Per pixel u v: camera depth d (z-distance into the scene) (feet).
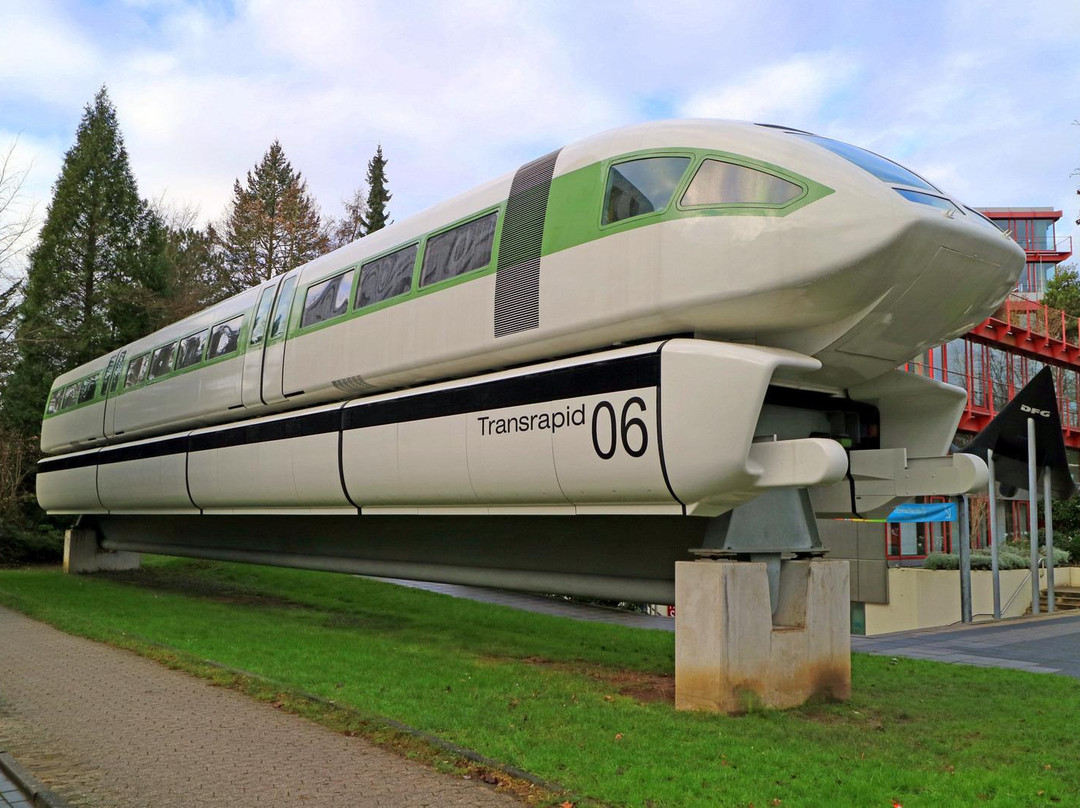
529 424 27.89
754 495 24.25
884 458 28.53
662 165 25.71
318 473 38.14
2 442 96.73
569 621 48.08
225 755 20.08
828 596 26.16
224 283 149.69
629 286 25.58
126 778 18.44
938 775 18.35
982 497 81.87
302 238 149.89
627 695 26.78
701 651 24.02
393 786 17.74
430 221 34.42
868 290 22.86
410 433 32.89
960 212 24.29
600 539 31.27
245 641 36.83
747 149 24.23
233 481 45.37
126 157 122.01
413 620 47.88
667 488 24.20
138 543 69.00
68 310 111.14
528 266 28.89
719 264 23.73
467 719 22.62
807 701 25.29
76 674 30.09
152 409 56.49
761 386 22.36
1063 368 99.45
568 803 16.29
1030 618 52.13
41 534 99.50
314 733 22.04
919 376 27.96
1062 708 25.13
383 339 35.09
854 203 22.30
